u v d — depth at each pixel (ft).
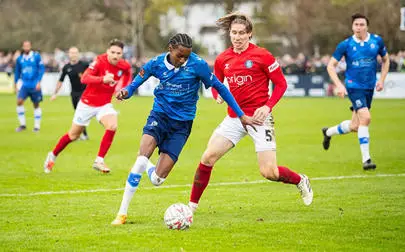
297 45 242.17
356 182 47.34
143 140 34.99
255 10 242.99
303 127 89.86
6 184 48.01
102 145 52.95
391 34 179.42
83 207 39.22
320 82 157.07
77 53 80.12
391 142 71.67
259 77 36.11
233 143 36.29
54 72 176.45
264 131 35.91
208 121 100.78
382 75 55.06
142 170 34.42
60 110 123.75
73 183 48.39
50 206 39.55
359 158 60.49
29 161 60.70
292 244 30.32
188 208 33.45
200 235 31.94
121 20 255.09
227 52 36.81
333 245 30.12
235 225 34.09
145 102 144.15
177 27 280.51
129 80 55.26
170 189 45.73
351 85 54.49
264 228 33.37
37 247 29.94
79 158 62.69
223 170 54.39
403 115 104.68
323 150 66.59
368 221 34.68
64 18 251.80
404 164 55.98
